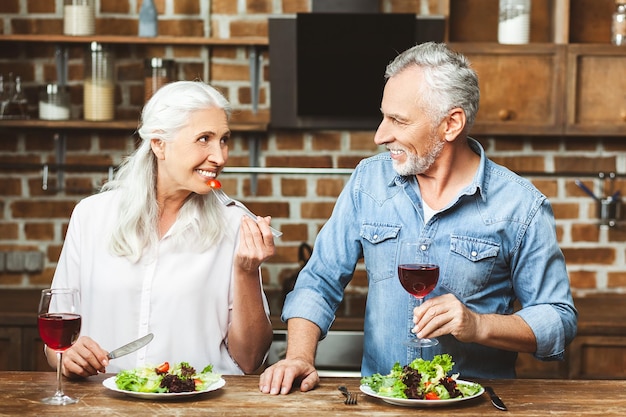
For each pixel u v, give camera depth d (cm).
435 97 223
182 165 231
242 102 409
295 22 394
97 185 415
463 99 226
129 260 240
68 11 393
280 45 396
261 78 408
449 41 402
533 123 384
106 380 206
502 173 238
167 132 230
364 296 409
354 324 361
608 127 384
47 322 193
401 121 226
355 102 388
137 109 409
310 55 382
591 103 384
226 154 236
